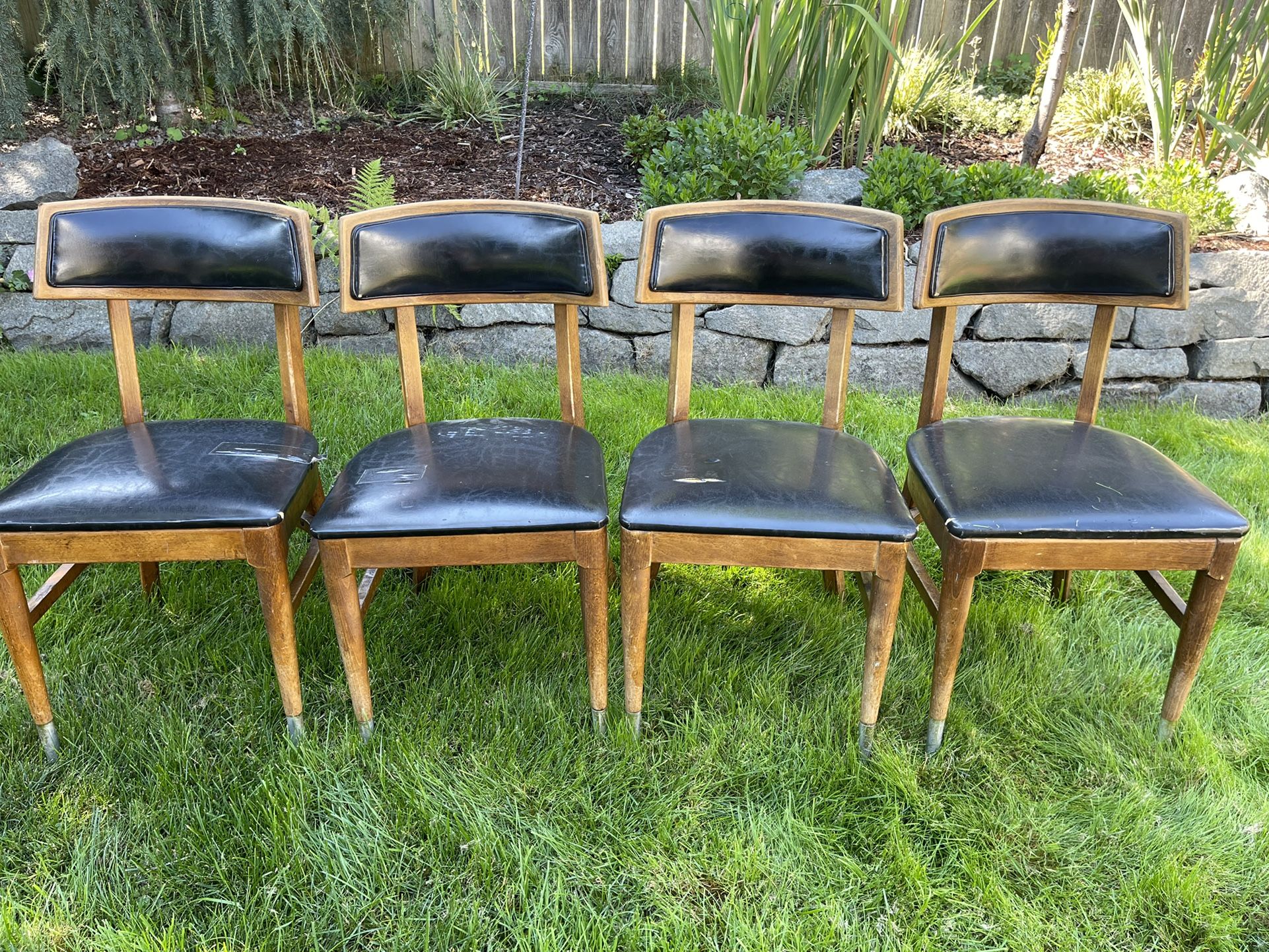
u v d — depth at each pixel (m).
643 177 3.43
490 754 1.59
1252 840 1.45
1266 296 3.04
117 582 1.99
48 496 1.46
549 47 4.38
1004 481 1.57
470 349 3.21
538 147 3.92
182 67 3.68
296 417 1.83
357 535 1.46
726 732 1.66
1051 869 1.42
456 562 1.51
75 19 3.26
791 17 3.41
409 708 1.68
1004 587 2.12
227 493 1.48
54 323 3.19
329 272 3.15
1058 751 1.65
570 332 1.87
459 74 4.10
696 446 1.72
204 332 3.20
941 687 1.58
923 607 2.01
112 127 3.74
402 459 1.65
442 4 4.02
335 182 3.57
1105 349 1.89
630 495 1.56
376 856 1.40
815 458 1.67
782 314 3.09
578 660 1.85
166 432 1.72
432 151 3.83
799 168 3.24
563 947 1.28
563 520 1.49
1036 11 4.55
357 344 3.21
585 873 1.39
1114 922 1.34
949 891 1.37
